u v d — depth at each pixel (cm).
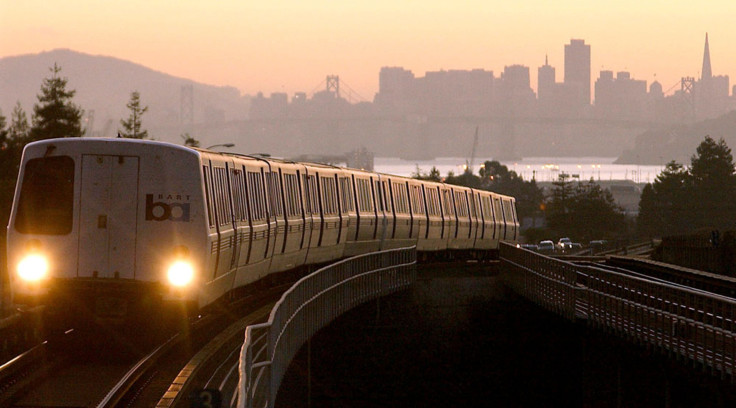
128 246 3650
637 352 3769
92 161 3653
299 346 3588
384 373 5134
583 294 4597
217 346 3653
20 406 2777
